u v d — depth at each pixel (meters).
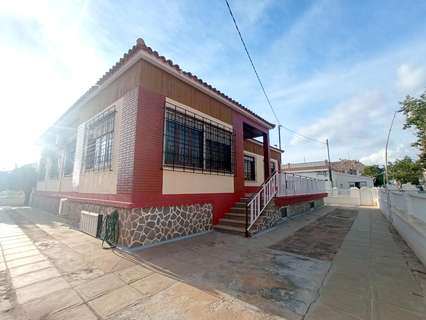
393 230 7.07
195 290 2.86
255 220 6.30
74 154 8.48
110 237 5.09
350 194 17.73
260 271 3.52
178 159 5.97
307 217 9.90
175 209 5.69
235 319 2.22
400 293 2.77
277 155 15.52
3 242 5.21
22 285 3.00
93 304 2.52
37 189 13.42
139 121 5.06
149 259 4.06
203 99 7.04
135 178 4.83
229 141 8.04
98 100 6.93
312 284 3.03
